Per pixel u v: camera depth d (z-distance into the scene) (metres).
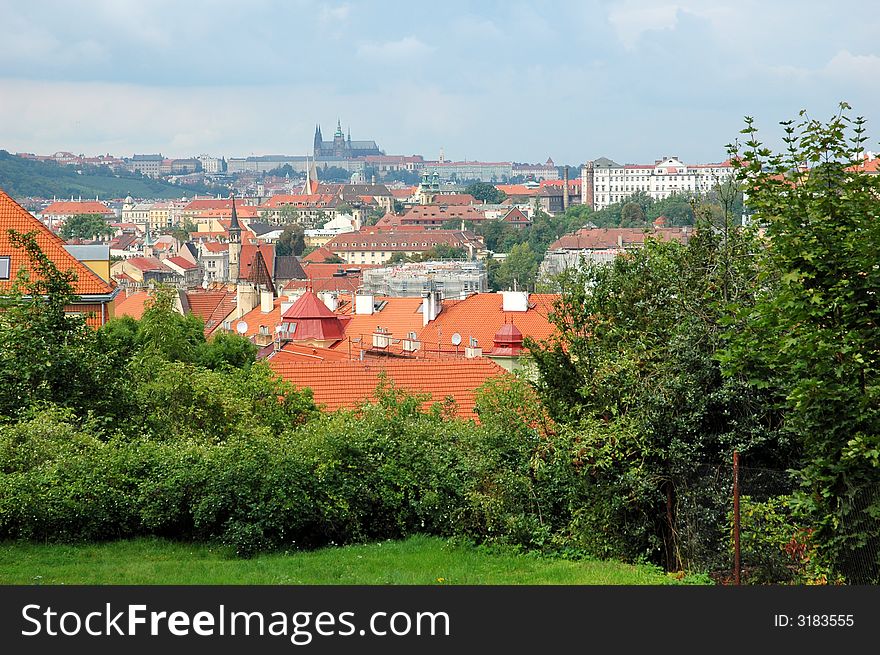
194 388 41.91
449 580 27.55
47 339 38.78
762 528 26.67
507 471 32.47
